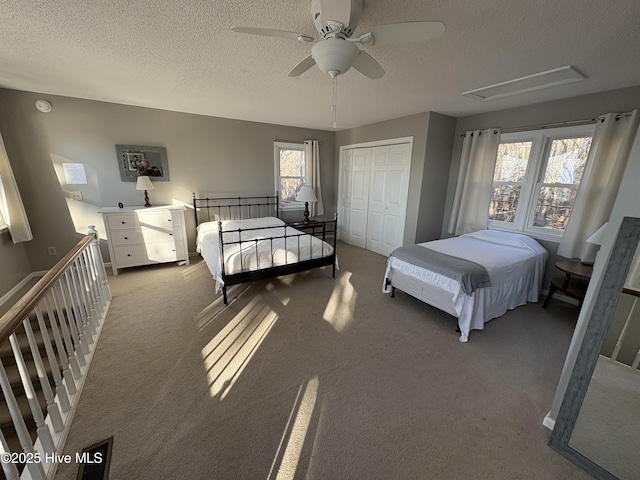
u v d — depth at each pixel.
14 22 1.67
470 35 1.75
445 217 4.44
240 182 4.79
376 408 1.70
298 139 5.22
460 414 1.67
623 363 1.33
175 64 2.30
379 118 4.31
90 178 3.68
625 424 1.32
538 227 3.43
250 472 1.32
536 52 1.96
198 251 4.23
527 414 1.68
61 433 1.45
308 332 2.49
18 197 3.10
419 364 2.11
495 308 2.67
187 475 1.30
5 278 2.98
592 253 2.85
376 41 1.40
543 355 2.24
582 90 2.76
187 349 2.21
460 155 4.14
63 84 2.87
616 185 2.66
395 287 3.20
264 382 1.89
